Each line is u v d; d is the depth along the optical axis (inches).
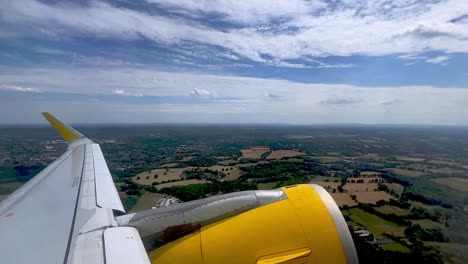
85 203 187.3
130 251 114.9
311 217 157.0
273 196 166.6
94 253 112.0
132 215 159.6
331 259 149.6
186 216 157.6
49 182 240.2
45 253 115.6
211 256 147.8
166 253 149.3
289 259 147.3
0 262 108.8
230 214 159.8
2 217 159.9
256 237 151.1
